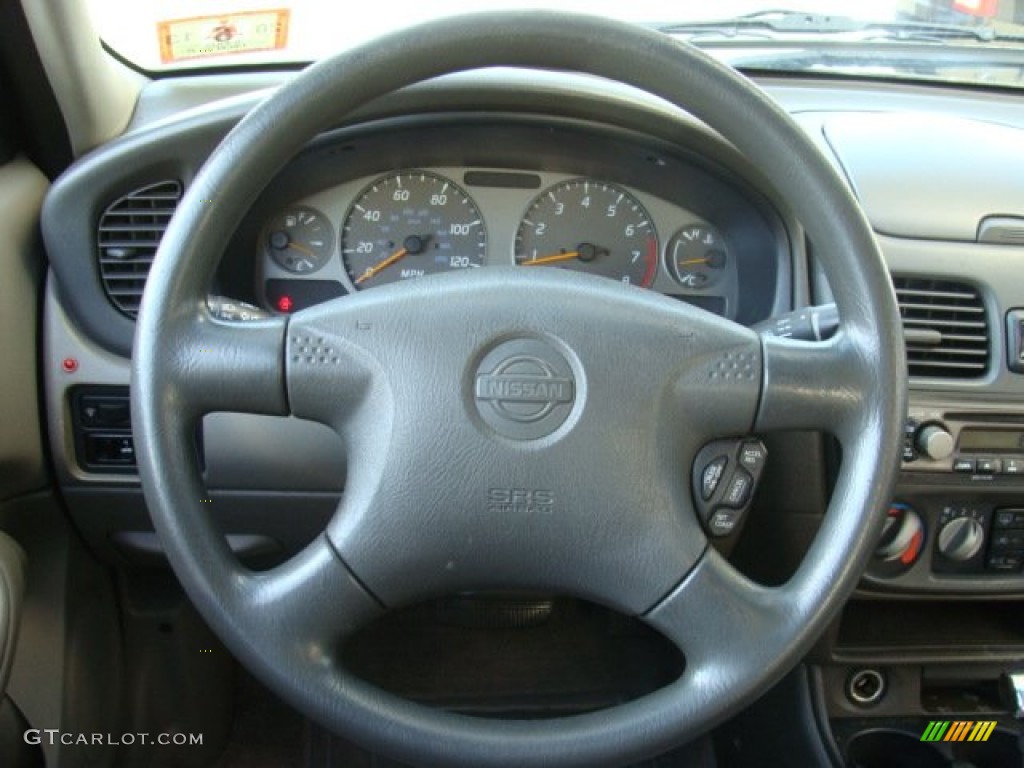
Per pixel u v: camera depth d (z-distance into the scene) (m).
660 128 1.19
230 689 1.64
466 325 0.85
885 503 0.84
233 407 0.86
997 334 1.25
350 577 0.86
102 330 1.17
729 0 1.56
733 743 1.61
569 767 0.85
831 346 0.87
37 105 1.16
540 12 0.84
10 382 1.12
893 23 1.58
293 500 1.21
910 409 1.24
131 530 1.28
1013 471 1.25
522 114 1.19
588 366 0.85
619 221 1.33
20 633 1.25
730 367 0.86
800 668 1.42
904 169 1.32
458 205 1.31
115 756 1.51
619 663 1.59
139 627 1.49
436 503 0.85
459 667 1.57
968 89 1.63
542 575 0.88
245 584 0.85
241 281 1.29
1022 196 1.29
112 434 1.21
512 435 0.84
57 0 1.11
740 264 1.34
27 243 1.16
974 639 1.42
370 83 0.84
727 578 0.87
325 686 0.85
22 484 1.19
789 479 1.22
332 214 1.30
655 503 0.86
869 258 0.85
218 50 1.40
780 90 1.58
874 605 1.48
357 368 0.85
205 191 0.83
